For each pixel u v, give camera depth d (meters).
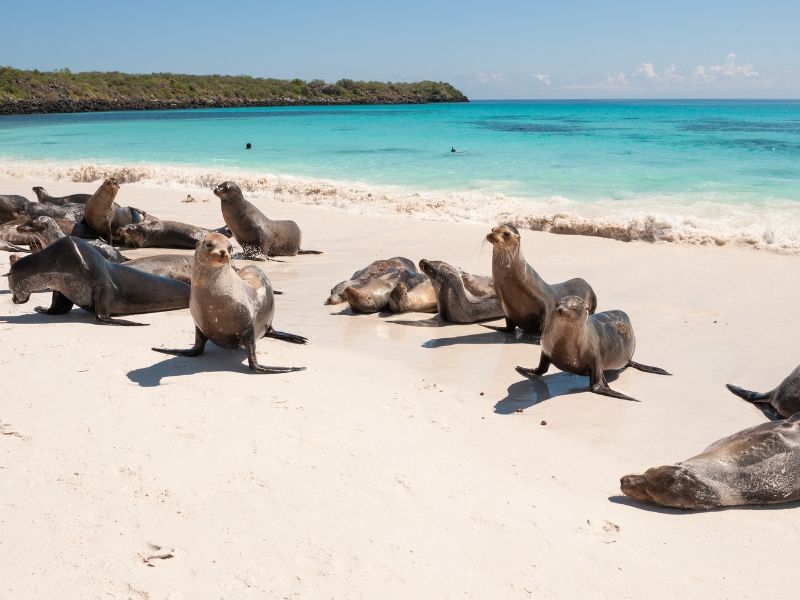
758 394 6.79
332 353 7.91
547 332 7.08
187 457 5.11
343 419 5.95
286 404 6.23
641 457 5.58
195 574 3.78
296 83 148.62
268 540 4.12
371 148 33.81
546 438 5.88
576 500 4.85
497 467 5.27
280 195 20.33
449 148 33.09
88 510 4.36
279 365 7.37
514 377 7.37
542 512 4.63
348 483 4.84
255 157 30.86
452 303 9.32
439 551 4.10
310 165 27.48
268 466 5.02
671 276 11.34
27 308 9.49
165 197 20.47
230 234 14.38
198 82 131.62
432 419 6.10
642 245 13.45
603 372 7.43
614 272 11.69
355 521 4.37
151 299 9.48
